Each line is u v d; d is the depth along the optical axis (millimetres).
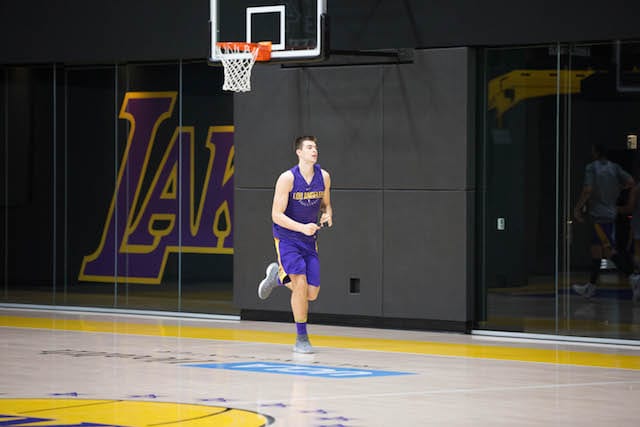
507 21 17000
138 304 20594
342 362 14430
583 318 16891
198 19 19391
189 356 14930
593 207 16781
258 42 18047
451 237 17484
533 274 17250
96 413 10750
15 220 21625
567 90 16906
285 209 15117
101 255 20891
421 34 17609
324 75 18406
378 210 18047
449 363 14422
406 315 17891
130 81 20562
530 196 17250
